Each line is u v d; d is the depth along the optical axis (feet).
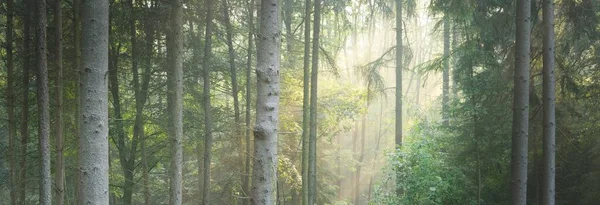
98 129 13.98
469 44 32.07
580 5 29.43
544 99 27.14
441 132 36.37
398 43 46.06
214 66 40.04
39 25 23.39
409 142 35.14
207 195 35.83
